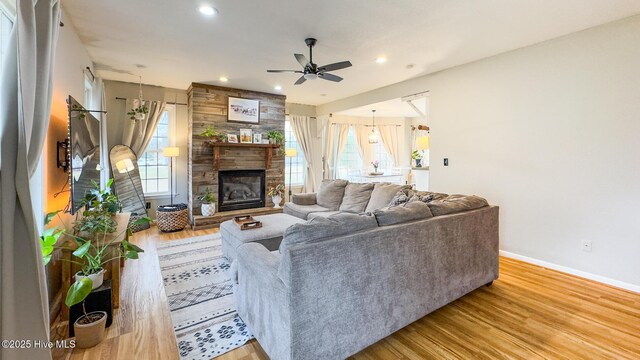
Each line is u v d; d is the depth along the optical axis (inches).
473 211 100.4
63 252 83.5
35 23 59.0
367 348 74.9
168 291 106.3
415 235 80.0
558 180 126.4
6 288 51.6
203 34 123.0
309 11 103.6
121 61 156.8
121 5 100.3
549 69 127.3
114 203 124.3
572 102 121.3
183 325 84.9
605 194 114.2
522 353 72.7
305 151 282.7
